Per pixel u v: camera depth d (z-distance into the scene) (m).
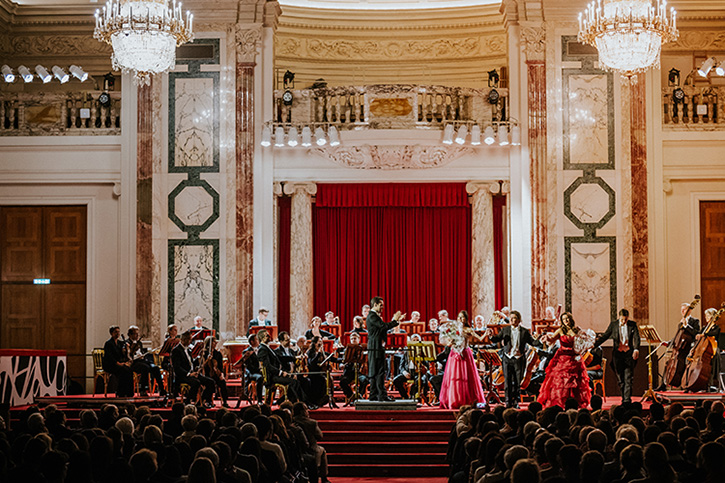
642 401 13.63
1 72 19.36
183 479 6.28
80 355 16.88
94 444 6.05
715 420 7.67
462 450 8.50
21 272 18.27
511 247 17.66
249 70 17.81
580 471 5.67
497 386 15.20
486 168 17.80
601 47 13.47
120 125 18.08
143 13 13.14
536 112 17.62
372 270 18.47
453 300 18.38
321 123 17.59
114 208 18.08
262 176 17.84
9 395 13.44
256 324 16.50
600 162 17.61
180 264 17.67
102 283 18.02
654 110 17.83
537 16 17.75
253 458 6.74
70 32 19.95
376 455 11.98
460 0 20.75
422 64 20.95
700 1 18.72
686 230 17.89
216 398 15.34
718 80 18.86
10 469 5.83
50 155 18.05
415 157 17.56
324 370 13.73
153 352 15.25
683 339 13.80
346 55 20.91
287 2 20.59
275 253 17.92
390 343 15.41
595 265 17.48
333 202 18.20
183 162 17.80
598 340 13.66
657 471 5.46
